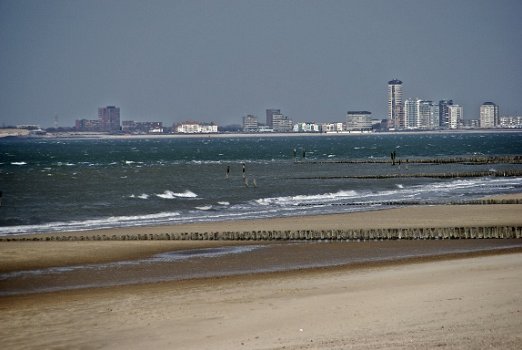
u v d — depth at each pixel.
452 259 62.03
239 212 112.81
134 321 39.00
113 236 80.25
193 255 68.00
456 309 37.09
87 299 47.00
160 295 47.50
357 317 36.84
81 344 34.66
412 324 34.59
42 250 69.75
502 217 97.38
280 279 52.72
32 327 38.47
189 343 33.75
